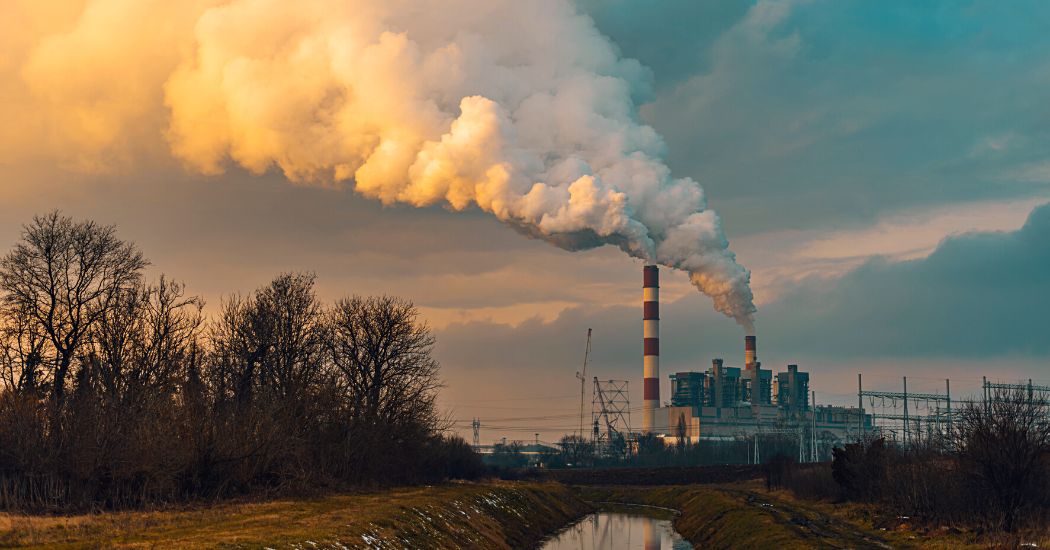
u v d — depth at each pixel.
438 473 97.12
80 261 69.06
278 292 86.75
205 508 53.75
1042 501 54.19
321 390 78.50
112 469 54.25
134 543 35.81
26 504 50.19
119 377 67.31
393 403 88.94
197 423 60.22
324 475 73.88
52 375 66.12
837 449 85.75
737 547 65.69
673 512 113.56
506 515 79.75
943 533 54.59
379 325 93.19
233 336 82.31
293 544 38.34
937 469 62.34
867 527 64.56
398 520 52.28
